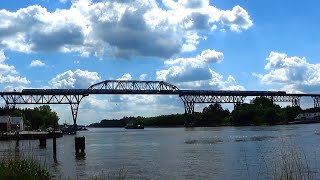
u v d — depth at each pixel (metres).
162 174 42.97
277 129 165.38
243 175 40.69
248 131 153.62
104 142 113.25
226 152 65.38
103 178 40.81
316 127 183.50
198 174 42.25
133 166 50.25
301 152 60.28
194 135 139.25
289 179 36.56
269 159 52.91
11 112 194.00
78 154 69.19
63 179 40.19
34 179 28.66
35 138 118.31
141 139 125.88
